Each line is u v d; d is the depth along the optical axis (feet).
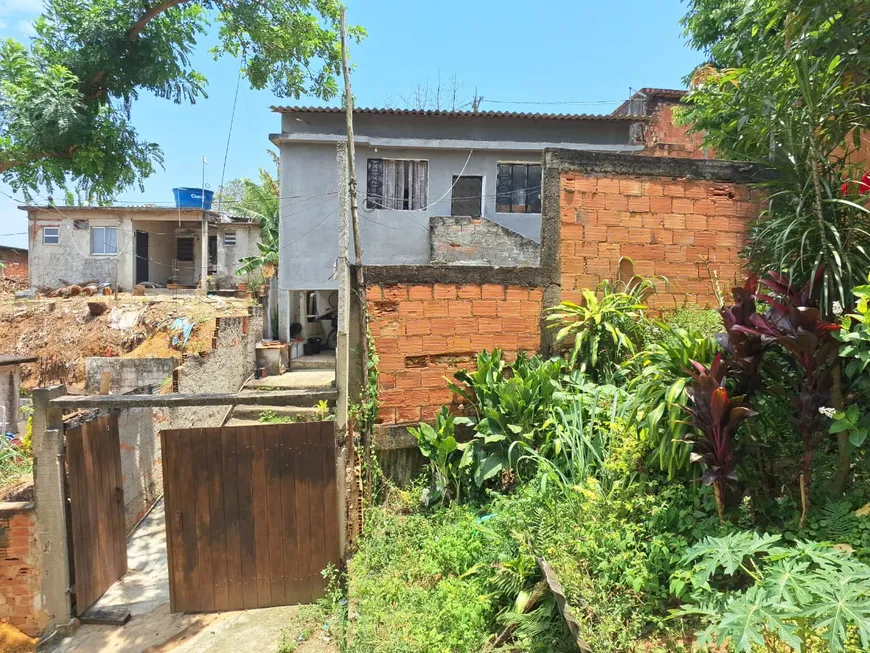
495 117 39.91
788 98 13.07
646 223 18.49
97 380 28.76
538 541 11.44
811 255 11.85
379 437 16.88
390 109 39.24
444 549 13.16
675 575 9.20
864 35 12.10
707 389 9.92
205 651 13.79
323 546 15.98
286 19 28.32
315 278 41.24
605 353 16.80
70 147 25.48
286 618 15.17
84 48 25.54
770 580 7.34
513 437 15.49
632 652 8.53
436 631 10.73
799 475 10.68
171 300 45.91
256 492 15.83
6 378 24.44
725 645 8.25
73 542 15.52
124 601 16.83
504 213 40.91
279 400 15.62
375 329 16.87
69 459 15.46
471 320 17.57
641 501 10.99
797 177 12.55
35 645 14.53
